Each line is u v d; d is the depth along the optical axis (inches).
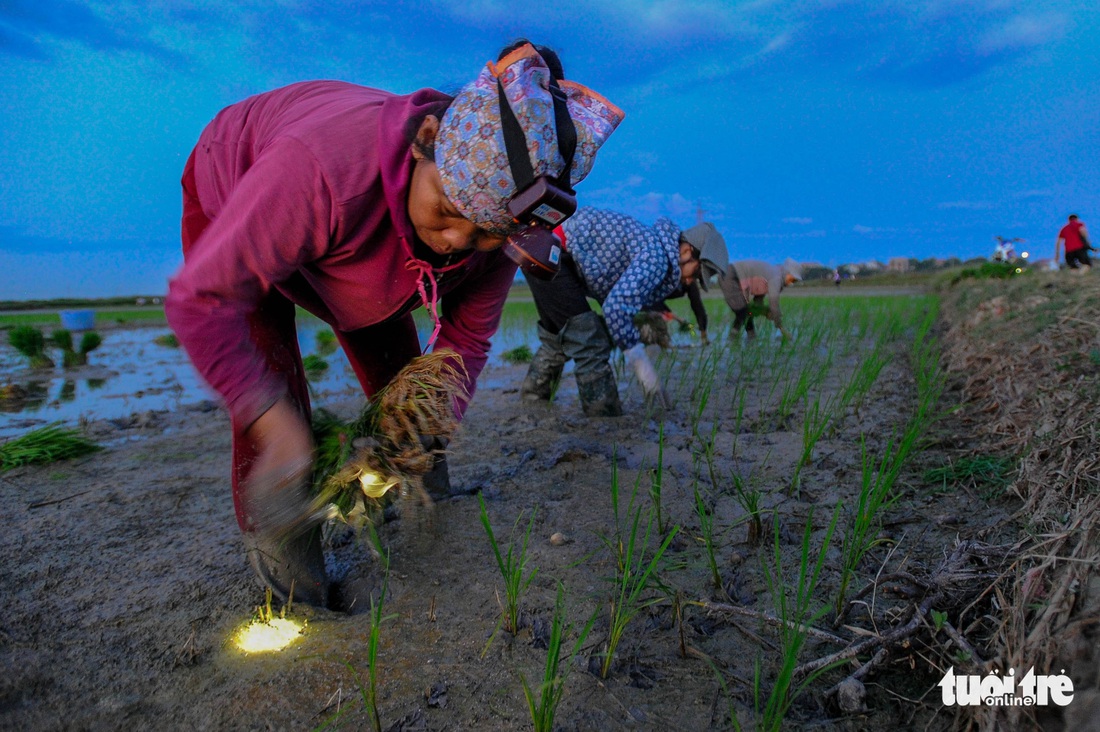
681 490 137.3
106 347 438.6
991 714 63.1
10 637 89.0
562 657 83.8
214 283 66.8
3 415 227.5
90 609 96.0
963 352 258.2
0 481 153.4
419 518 86.1
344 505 79.9
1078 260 631.2
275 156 67.5
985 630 79.0
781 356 312.2
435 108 73.5
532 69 67.6
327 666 82.1
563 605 94.8
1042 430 134.2
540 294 194.4
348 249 74.6
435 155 69.7
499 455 164.1
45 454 166.6
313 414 88.6
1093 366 161.9
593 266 190.9
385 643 86.7
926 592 85.9
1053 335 205.2
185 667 82.6
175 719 73.9
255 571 95.3
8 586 103.2
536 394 223.5
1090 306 224.5
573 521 123.7
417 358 81.7
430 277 79.8
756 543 112.9
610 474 147.9
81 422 205.8
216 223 68.7
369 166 69.9
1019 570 78.5
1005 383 185.3
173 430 202.2
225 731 72.2
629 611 85.0
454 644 86.7
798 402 218.1
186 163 94.7
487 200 68.6
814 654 83.6
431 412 77.4
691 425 190.9
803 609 84.9
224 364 69.0
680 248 208.2
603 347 195.0
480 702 76.2
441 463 131.6
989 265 652.7
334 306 85.4
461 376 96.3
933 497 128.0
